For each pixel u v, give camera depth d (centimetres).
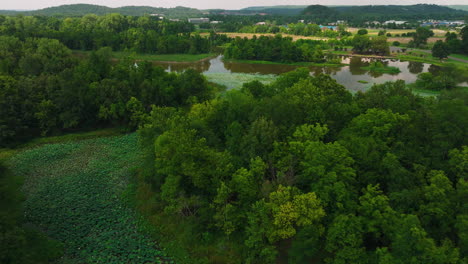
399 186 3572
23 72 9256
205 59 19462
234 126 4975
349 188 3653
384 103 5412
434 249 2702
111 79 8544
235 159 4509
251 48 18688
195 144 4381
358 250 3145
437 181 3362
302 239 3388
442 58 17812
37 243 3847
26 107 7181
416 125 4400
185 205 4131
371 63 16912
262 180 4241
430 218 3200
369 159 3916
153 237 4169
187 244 3978
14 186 4716
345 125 5153
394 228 3033
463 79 11631
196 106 6338
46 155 6388
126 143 7112
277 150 4347
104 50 12256
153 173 4966
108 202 4928
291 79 7481
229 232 3784
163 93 8512
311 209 3441
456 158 3581
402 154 3991
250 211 3859
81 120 7712
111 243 4038
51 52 12812
